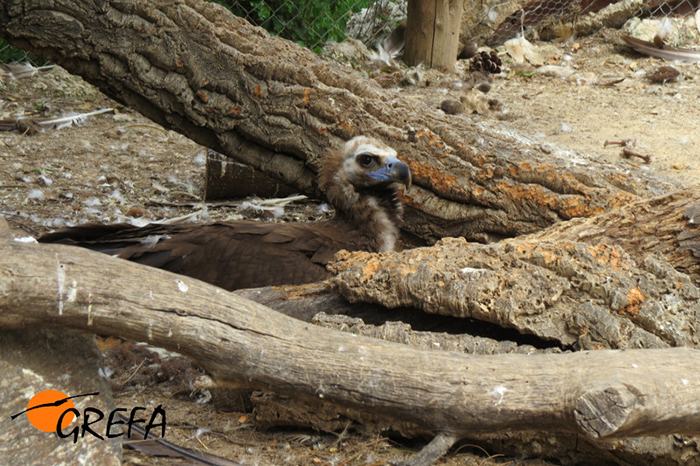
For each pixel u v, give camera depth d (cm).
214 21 536
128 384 377
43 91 957
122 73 532
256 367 253
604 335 303
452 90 1050
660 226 373
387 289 340
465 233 550
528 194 518
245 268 465
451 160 536
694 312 311
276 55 546
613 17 1294
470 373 258
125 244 474
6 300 216
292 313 373
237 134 562
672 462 288
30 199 655
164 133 891
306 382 257
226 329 248
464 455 312
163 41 524
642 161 754
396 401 259
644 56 1233
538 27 1293
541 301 315
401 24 1200
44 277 221
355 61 1109
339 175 527
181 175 764
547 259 324
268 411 320
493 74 1147
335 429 318
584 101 1016
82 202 662
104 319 230
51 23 512
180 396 365
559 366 258
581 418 241
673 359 258
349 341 266
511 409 252
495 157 530
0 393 232
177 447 299
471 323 345
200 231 480
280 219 666
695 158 771
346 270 355
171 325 239
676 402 244
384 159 517
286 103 543
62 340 248
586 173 510
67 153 789
